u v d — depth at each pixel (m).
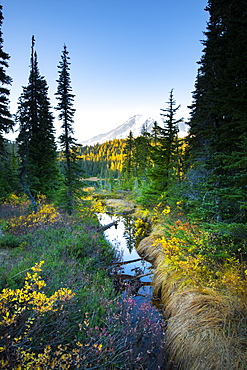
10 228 9.66
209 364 3.38
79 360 3.01
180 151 15.03
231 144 6.28
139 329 4.44
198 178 8.26
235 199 4.87
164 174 15.89
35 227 9.62
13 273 4.66
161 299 6.29
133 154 38.75
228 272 4.91
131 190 40.28
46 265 5.50
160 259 8.48
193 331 4.10
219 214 6.30
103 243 10.34
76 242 8.37
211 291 4.92
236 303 4.29
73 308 4.13
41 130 16.44
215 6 7.36
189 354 3.77
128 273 8.30
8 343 2.62
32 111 16.16
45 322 3.49
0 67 12.35
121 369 3.60
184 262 6.23
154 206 17.23
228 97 5.47
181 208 11.45
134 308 5.77
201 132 7.18
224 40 6.82
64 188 15.84
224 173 6.59
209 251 5.79
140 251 10.91
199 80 9.98
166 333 4.61
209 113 7.00
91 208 20.67
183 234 7.12
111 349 3.42
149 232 14.74
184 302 5.06
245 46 5.68
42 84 17.80
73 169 16.06
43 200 14.71
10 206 14.09
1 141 13.85
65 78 15.74
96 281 6.29
